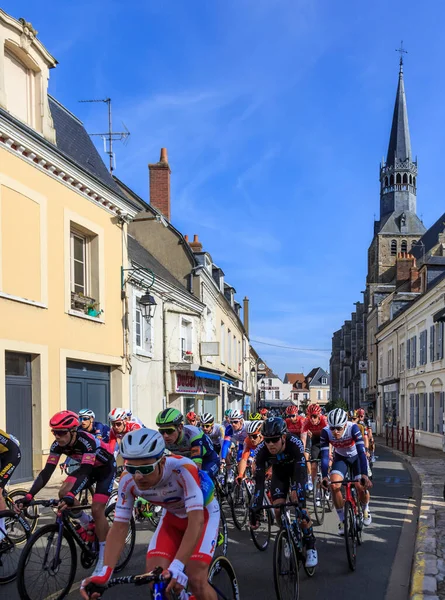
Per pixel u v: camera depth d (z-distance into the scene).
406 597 4.24
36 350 8.77
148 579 2.48
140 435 2.77
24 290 8.59
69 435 4.30
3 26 8.39
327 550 5.59
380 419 33.97
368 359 40.91
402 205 63.56
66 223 9.80
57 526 4.05
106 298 11.13
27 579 3.79
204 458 5.18
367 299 45.91
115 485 6.84
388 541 5.95
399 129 65.31
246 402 33.78
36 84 9.46
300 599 4.19
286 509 4.41
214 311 20.73
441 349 19.59
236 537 6.14
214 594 2.83
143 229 17.72
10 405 8.34
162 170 20.14
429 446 21.00
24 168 8.70
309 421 7.70
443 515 6.93
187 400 16.06
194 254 19.30
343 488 5.60
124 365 11.72
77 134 12.02
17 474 8.36
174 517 3.12
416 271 33.12
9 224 8.30
